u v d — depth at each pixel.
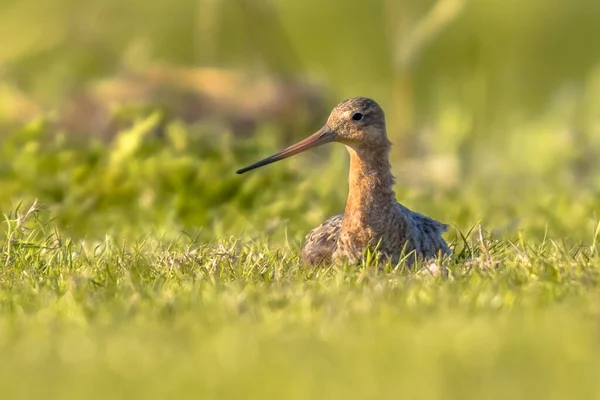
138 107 16.88
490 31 26.55
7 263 11.09
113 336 8.28
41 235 13.18
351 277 10.19
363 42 26.88
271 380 7.15
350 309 8.80
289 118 21.91
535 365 7.35
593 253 10.97
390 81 26.50
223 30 25.80
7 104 21.48
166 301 9.14
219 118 21.56
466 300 9.12
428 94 25.94
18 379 7.29
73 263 11.20
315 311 8.86
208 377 7.25
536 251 11.21
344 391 6.91
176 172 15.01
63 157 15.63
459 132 20.98
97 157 15.78
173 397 6.91
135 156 15.70
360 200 11.51
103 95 21.42
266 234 13.18
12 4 22.89
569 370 7.22
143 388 7.07
